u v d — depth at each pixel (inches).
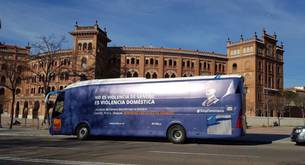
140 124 906.1
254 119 2691.9
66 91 1019.9
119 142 890.1
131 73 3634.4
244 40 3934.5
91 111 974.4
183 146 771.4
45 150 644.7
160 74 3693.4
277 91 4025.6
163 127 877.2
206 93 847.7
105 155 568.1
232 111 820.0
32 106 3649.1
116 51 3627.0
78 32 3294.8
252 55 3841.0
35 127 1747.0
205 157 547.2
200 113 845.8
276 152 632.4
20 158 519.8
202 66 3875.5
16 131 1365.7
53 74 1969.7
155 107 894.4
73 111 997.2
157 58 3718.0
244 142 919.7
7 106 3784.5
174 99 876.0
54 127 1013.8
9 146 729.6
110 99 953.5
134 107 919.7
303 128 818.2
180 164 471.2
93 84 988.6
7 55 3472.0
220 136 823.1
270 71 4015.8
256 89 3799.2
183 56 3794.3
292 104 3907.5
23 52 3528.5
